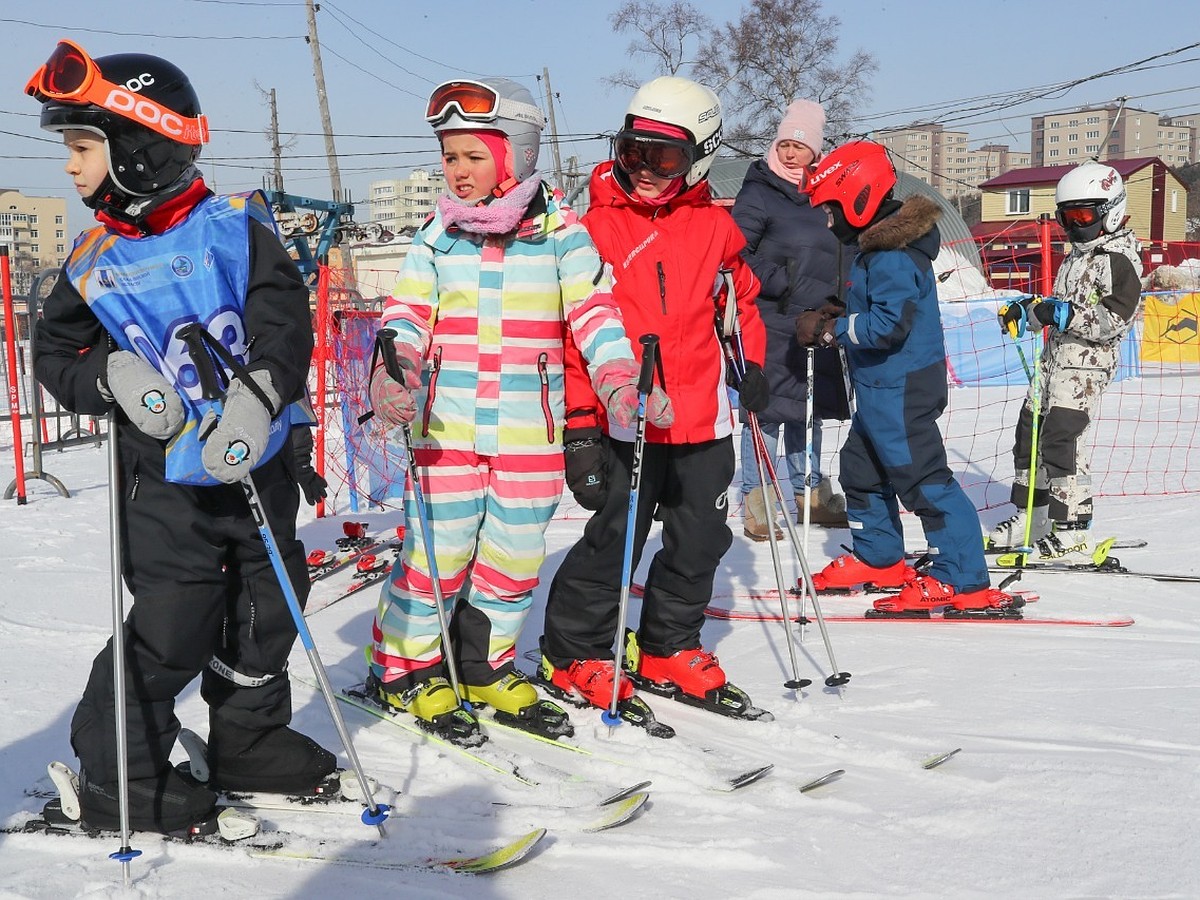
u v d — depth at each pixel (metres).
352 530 5.47
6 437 10.73
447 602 3.19
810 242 5.50
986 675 3.61
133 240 2.29
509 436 2.98
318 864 2.26
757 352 3.39
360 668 3.58
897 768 2.81
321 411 6.66
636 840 2.36
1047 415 5.11
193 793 2.39
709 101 3.11
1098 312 4.86
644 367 2.77
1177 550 5.34
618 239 3.16
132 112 2.15
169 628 2.26
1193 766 2.77
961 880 2.20
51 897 2.09
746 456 5.84
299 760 2.55
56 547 5.62
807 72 35.59
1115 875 2.21
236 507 2.33
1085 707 3.27
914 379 4.21
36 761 2.77
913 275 4.04
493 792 2.62
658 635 3.36
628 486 3.17
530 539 3.05
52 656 3.70
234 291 2.30
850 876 2.22
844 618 4.34
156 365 2.25
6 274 7.08
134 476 2.29
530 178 2.94
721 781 2.68
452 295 2.96
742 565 5.26
